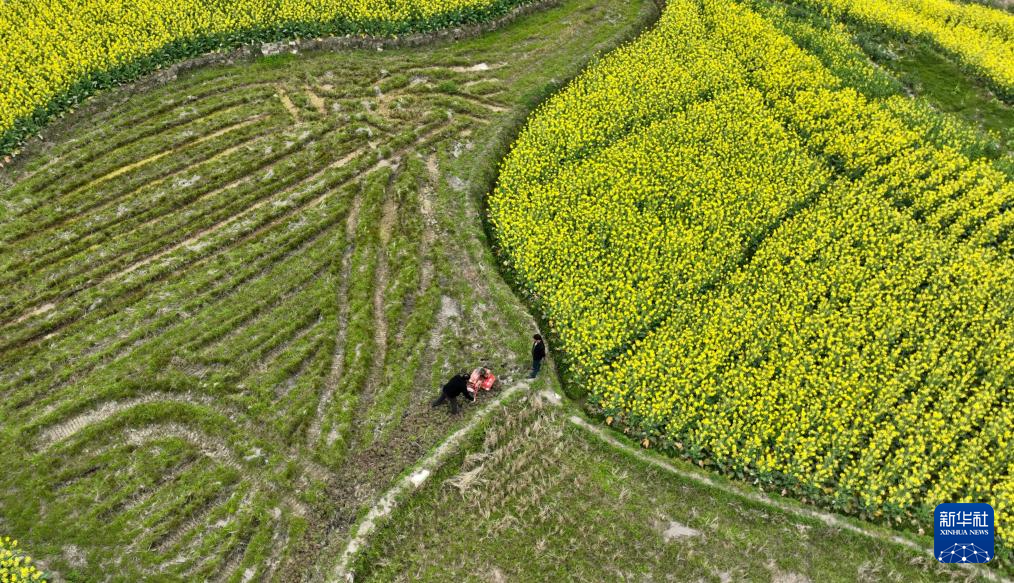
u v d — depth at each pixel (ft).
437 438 51.67
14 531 44.86
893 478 49.83
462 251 68.74
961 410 53.83
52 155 76.07
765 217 72.38
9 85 82.23
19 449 49.39
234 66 93.61
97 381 54.34
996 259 69.31
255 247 67.10
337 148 80.94
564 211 71.46
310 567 43.91
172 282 63.16
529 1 115.75
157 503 47.01
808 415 51.65
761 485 49.49
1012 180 79.05
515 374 56.90
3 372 54.75
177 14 96.84
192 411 52.60
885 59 109.70
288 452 50.31
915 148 82.17
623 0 121.60
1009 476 48.32
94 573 43.09
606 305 61.05
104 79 85.46
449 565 44.65
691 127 84.38
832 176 81.41
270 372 55.83
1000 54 111.55
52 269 63.46
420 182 77.56
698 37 105.91
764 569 44.50
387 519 46.32
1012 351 56.80
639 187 74.38
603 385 53.98
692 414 51.49
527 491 48.98
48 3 98.32
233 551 44.65
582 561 44.93
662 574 44.29
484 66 100.27
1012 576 44.50
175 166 76.07
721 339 58.18
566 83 98.12
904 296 62.85
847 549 45.85
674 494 48.85
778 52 100.22
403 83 93.97
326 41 98.37
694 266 65.26
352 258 67.36
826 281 64.39
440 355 58.13
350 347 58.29
